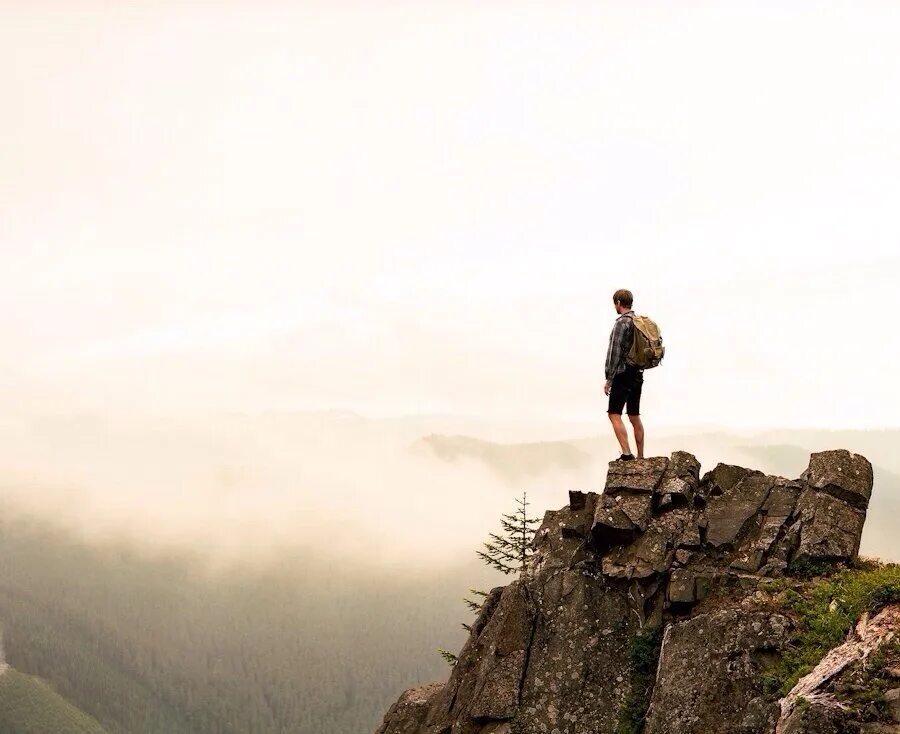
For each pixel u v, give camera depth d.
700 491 15.10
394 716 16.34
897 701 9.90
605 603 14.22
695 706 12.12
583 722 13.30
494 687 13.89
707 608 13.28
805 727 9.99
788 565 13.59
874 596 11.87
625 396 16.27
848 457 14.75
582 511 15.55
